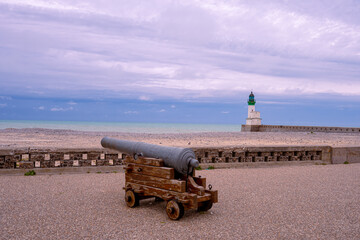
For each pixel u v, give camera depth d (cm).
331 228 552
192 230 531
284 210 660
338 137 4006
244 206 688
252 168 1267
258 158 1312
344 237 510
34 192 771
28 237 478
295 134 4816
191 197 581
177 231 525
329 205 707
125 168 691
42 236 483
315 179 1040
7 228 515
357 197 792
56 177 979
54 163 1052
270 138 3631
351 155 1503
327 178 1064
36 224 538
